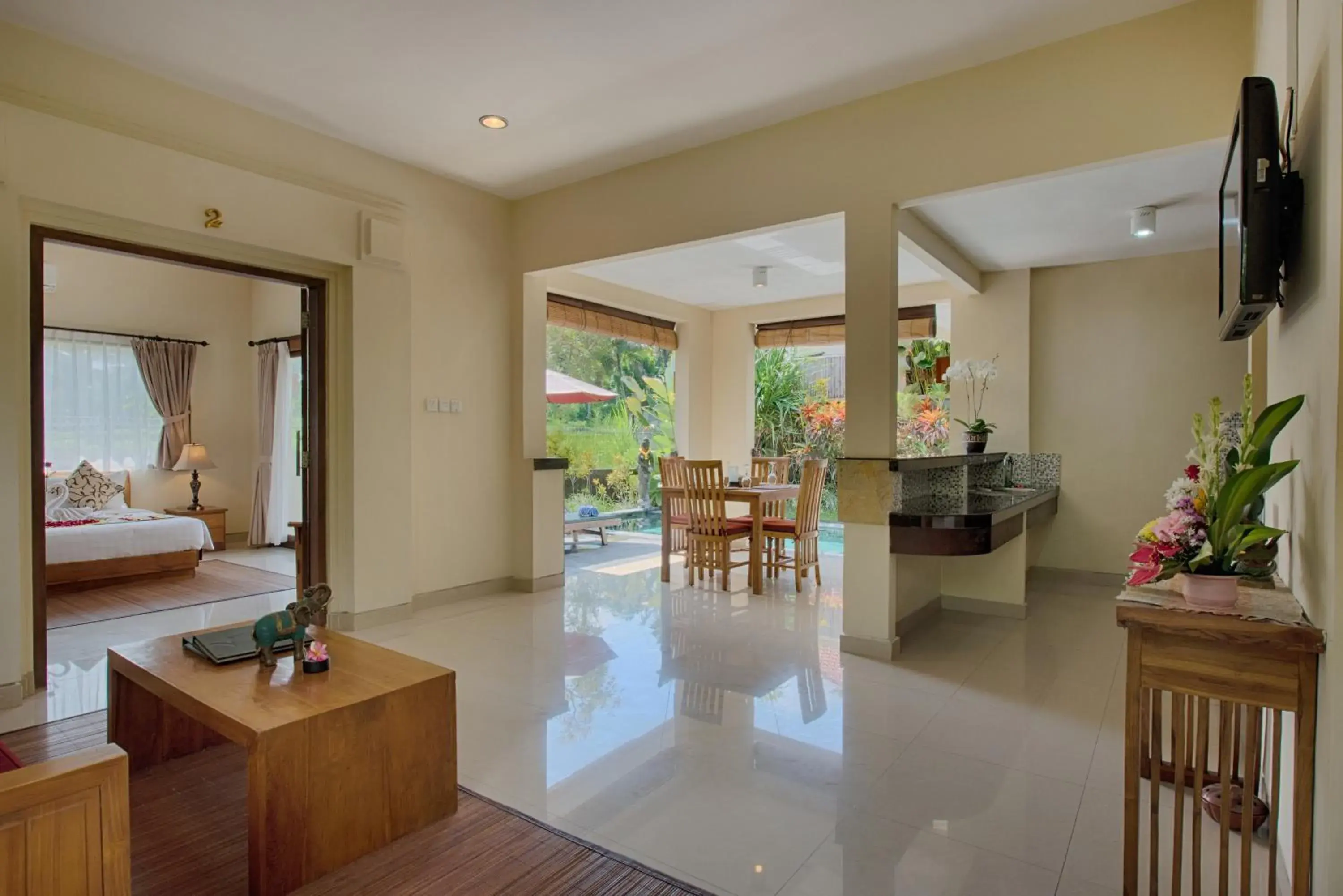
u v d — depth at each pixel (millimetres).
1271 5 2234
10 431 2844
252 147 3613
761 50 3076
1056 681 3287
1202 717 1570
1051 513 5184
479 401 4848
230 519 7309
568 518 6965
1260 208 1626
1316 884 1465
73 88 3025
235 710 1849
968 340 5625
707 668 3449
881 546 3590
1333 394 1404
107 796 1200
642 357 8352
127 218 3170
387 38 2975
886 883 1797
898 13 2811
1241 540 1618
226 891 1773
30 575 3012
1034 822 2084
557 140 3998
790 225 3812
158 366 6766
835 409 7832
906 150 3410
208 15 2805
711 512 5254
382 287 4137
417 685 2037
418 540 4504
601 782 2312
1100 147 2955
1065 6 2787
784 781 2328
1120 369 5227
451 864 1875
